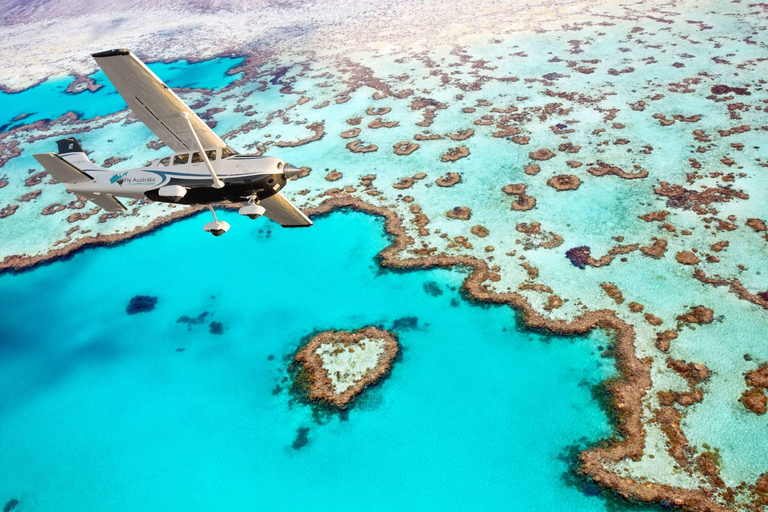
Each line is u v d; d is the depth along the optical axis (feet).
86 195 69.77
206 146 58.54
